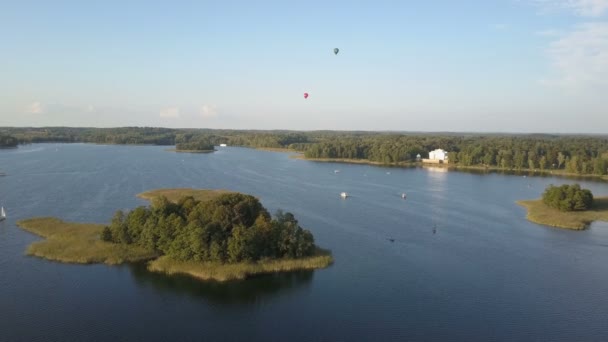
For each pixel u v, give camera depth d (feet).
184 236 340.18
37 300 286.66
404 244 420.36
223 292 304.09
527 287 323.16
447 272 349.82
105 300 289.12
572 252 404.98
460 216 545.03
